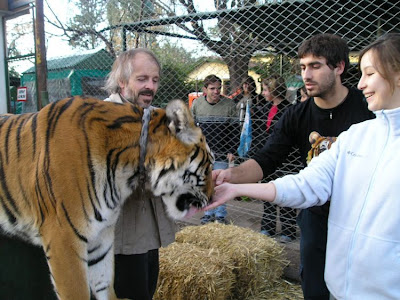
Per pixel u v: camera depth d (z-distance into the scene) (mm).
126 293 2453
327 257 1780
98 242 2201
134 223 2266
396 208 1479
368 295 1570
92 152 1901
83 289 1893
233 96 5758
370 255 1542
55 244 1850
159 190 2174
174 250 3533
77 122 1908
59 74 7199
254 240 3748
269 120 4574
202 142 2270
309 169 1874
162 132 2154
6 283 2008
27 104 8453
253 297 3533
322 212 2479
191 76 6734
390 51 1489
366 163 1614
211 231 3998
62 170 1823
